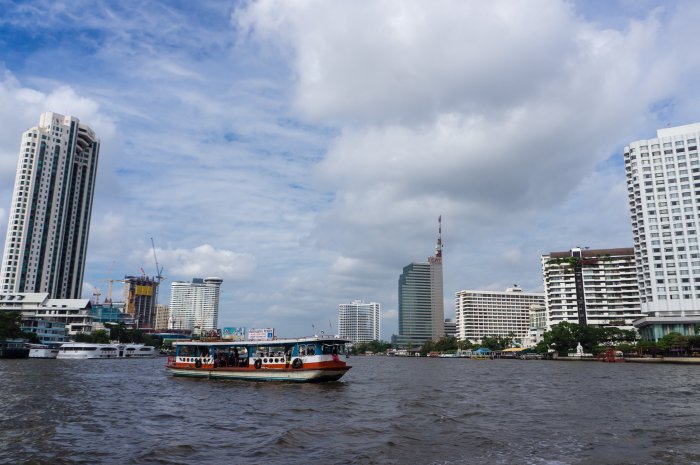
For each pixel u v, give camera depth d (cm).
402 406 4375
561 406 4341
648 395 5197
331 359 6744
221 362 7538
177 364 8044
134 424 3397
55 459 2369
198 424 3409
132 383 6769
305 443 2734
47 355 15988
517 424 3366
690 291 15525
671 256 15925
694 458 2380
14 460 2347
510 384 6875
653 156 16638
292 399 4938
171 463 2295
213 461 2333
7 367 9956
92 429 3177
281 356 7131
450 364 15912
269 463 2289
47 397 4875
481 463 2288
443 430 3133
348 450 2556
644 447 2620
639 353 15812
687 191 15988
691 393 5378
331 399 4941
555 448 2598
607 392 5538
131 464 2284
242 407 4316
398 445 2664
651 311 16112
